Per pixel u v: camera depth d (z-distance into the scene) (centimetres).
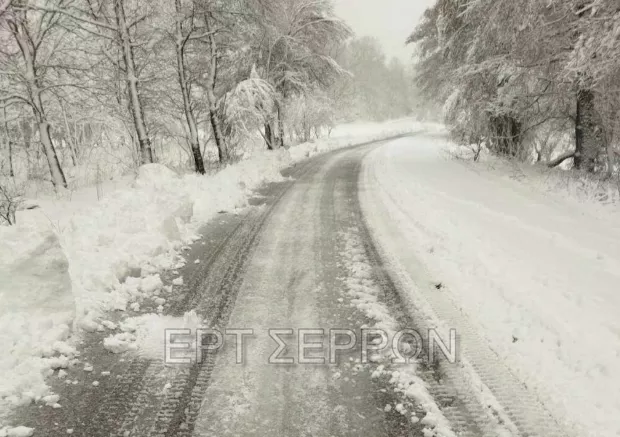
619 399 290
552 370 326
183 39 1446
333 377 330
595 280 491
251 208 930
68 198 1061
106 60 1570
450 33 1630
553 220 791
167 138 1980
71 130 1908
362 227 747
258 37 1894
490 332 387
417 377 327
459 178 1273
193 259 602
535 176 1220
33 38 1323
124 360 356
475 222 745
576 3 916
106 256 512
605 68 817
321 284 505
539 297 441
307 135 3080
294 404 300
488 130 1650
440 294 468
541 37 1020
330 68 2311
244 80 1912
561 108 1384
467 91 1511
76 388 318
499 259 553
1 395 300
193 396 309
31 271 378
